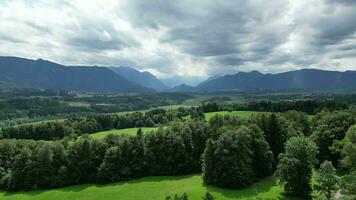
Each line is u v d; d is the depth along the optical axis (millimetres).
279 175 77688
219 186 86312
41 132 165250
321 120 114438
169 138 105438
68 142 118625
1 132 162500
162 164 104625
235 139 89688
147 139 107875
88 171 103375
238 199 76250
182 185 90000
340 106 172000
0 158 108750
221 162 86312
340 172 92062
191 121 118375
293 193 77688
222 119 117938
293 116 129375
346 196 59406
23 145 112750
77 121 180625
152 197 80938
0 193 98625
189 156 105438
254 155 94562
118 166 102375
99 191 91312
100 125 179375
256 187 85562
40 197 90688
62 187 100062
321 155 102250
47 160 102000
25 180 100375
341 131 101875
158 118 193750
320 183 74375
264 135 101562
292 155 76625
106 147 107688
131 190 89062
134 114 197125
